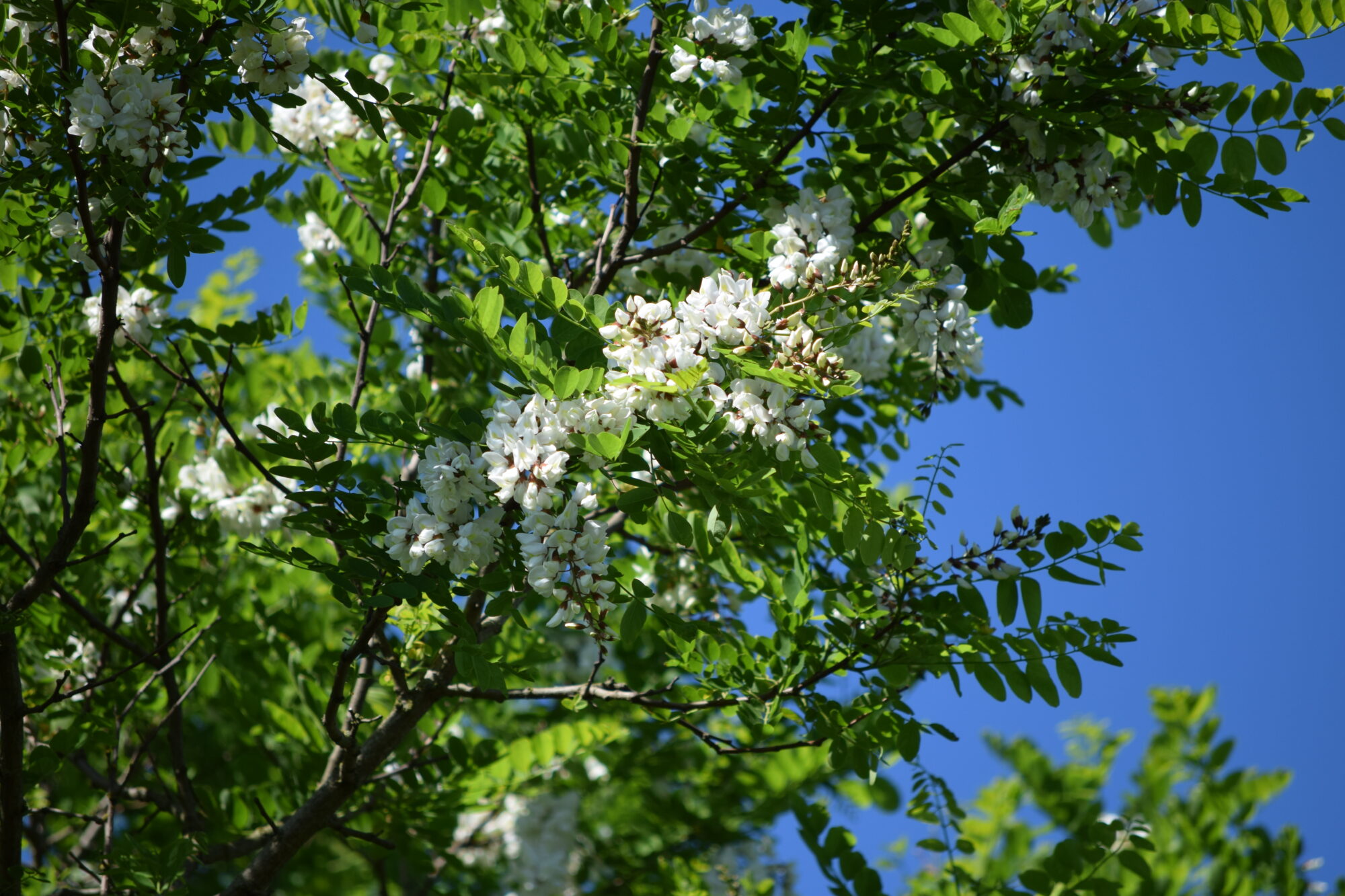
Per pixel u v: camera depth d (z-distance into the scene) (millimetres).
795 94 3789
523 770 5125
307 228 5246
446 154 4910
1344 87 3229
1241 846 8242
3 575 4676
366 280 2816
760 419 2557
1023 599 3303
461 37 4367
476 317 2699
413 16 4098
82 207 2953
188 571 4895
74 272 4062
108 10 2852
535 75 4055
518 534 2551
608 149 4086
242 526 4762
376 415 2852
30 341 4547
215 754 6387
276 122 4938
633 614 2619
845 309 2975
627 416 2588
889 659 3516
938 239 3787
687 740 6594
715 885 6520
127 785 4621
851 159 4074
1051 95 3424
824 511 2848
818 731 3582
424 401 2982
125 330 4281
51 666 4492
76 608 3760
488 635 3865
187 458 4977
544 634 6500
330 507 2896
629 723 6469
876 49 3744
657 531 4355
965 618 3414
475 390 5328
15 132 3061
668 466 2744
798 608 3688
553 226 5145
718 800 6898
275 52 3062
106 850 3863
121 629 4949
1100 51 3348
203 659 4859
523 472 2527
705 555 2934
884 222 4133
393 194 4980
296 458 2855
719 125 3832
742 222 4176
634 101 4055
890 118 3947
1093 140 3523
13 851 3529
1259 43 3154
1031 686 3381
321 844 8094
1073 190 3574
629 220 4121
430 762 4664
